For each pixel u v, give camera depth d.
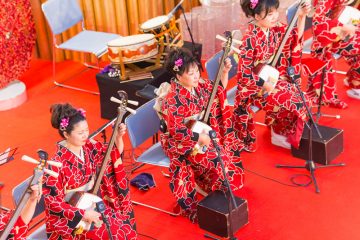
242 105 4.69
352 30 4.95
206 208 3.98
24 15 5.96
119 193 3.82
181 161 4.11
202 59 6.55
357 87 5.46
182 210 4.25
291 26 4.43
